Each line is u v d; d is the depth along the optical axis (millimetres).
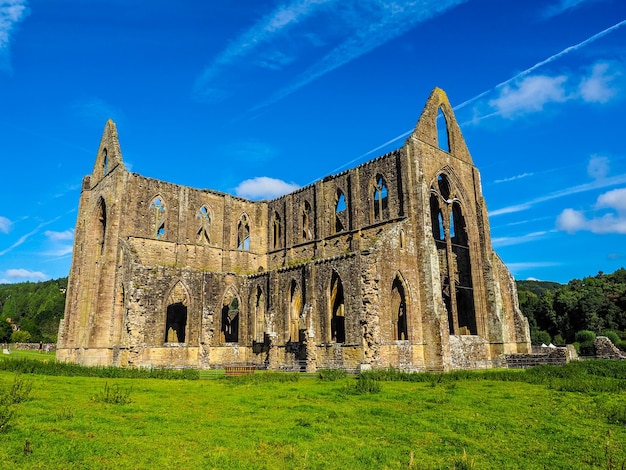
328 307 43125
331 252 51562
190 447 12336
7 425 13398
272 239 60469
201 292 49156
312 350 41438
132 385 24516
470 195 51875
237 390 24250
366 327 37906
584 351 57281
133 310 41906
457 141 52219
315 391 23844
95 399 19250
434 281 42406
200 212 56406
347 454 12055
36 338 125625
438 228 53344
